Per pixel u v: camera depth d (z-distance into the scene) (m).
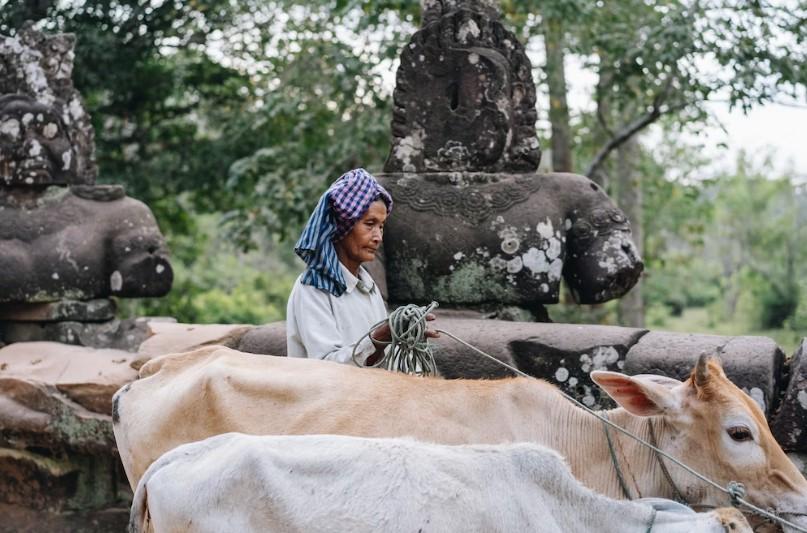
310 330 4.36
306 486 3.10
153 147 14.59
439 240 5.73
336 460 3.13
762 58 10.82
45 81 7.04
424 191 5.81
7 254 6.71
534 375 5.02
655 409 3.84
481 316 5.74
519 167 5.96
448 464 3.14
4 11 12.83
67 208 6.93
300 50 12.82
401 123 5.96
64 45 7.13
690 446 3.79
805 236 30.88
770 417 4.66
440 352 5.08
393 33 12.07
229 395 3.91
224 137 14.06
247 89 14.44
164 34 13.62
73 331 6.85
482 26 5.95
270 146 13.41
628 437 3.94
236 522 3.10
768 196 32.16
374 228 4.48
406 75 5.96
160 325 6.09
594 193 5.86
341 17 12.20
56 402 5.96
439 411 3.82
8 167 6.82
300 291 4.44
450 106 5.92
